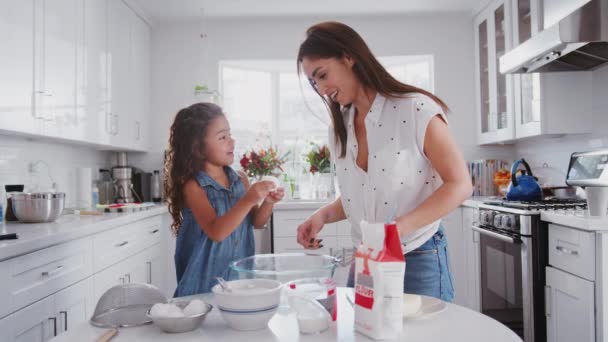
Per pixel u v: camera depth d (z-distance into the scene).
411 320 0.81
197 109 1.35
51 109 2.22
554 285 2.12
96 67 2.72
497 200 2.84
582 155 2.54
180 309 0.81
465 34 3.70
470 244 3.15
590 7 2.04
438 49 3.70
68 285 1.85
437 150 1.02
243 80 3.97
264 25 3.71
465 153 3.68
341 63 1.11
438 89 3.69
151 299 0.87
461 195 0.97
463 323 0.80
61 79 2.31
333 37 1.09
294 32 3.71
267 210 1.37
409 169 1.09
